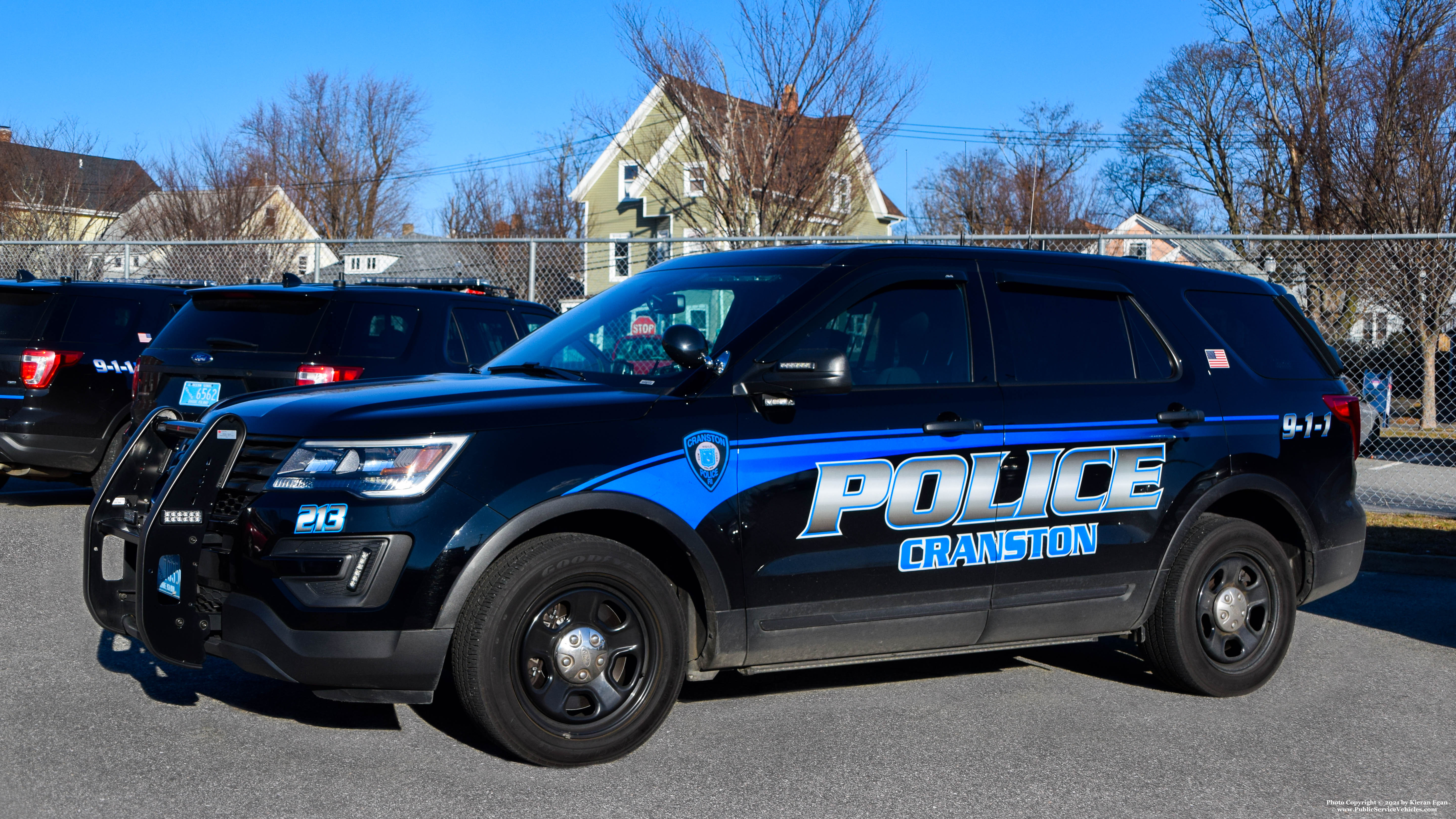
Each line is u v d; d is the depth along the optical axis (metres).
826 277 4.54
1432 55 20.09
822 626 4.38
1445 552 8.48
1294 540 5.48
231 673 5.02
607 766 4.03
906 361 4.59
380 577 3.70
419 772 3.91
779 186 23.66
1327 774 4.19
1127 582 4.94
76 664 5.04
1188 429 5.05
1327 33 23.23
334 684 3.73
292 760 4.00
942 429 4.52
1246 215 35.12
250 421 4.02
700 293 4.73
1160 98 38.84
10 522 8.46
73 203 30.97
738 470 4.19
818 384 4.13
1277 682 5.43
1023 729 4.61
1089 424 4.82
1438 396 16.31
